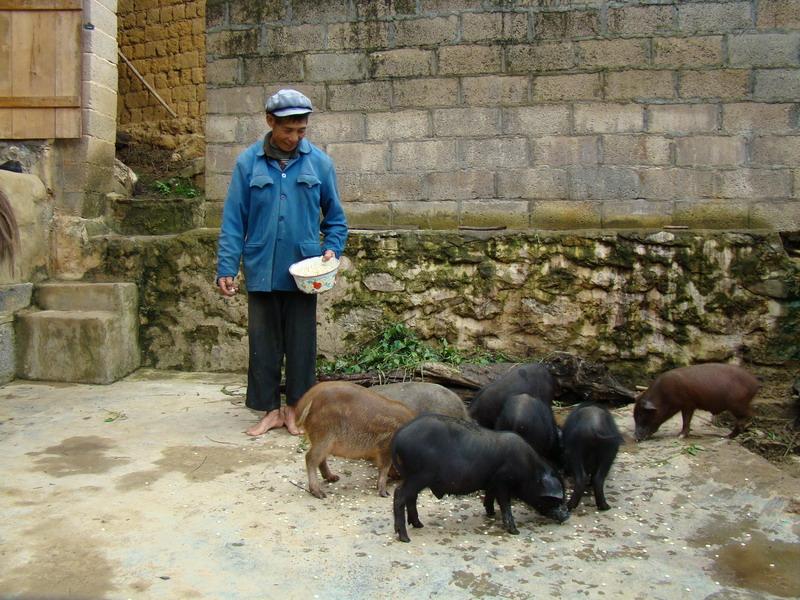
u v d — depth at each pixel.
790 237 5.61
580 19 5.80
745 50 5.64
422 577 2.71
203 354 6.07
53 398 5.24
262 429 4.43
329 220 4.56
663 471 3.82
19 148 6.34
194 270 6.03
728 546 2.99
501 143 5.96
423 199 6.10
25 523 3.13
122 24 9.70
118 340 5.82
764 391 5.31
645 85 5.76
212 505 3.36
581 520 3.24
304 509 3.33
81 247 6.21
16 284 5.83
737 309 5.39
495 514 3.29
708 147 5.73
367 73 6.11
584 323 5.61
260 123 6.30
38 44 6.28
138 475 3.72
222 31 6.29
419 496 3.49
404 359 5.47
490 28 5.91
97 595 2.56
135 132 9.59
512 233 5.66
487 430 3.10
